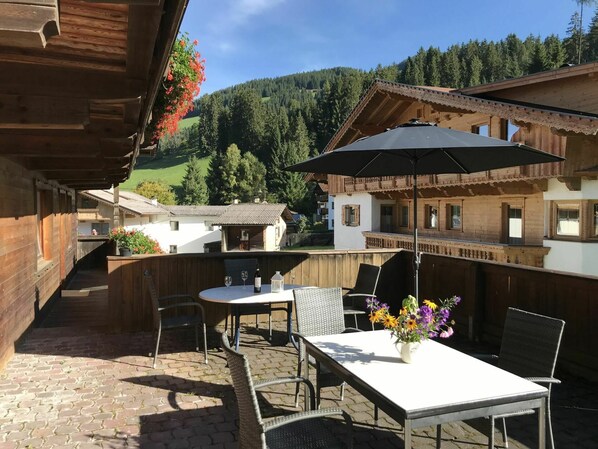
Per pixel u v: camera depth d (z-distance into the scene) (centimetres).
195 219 4025
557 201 1244
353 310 588
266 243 3819
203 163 8562
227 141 8538
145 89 302
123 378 471
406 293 780
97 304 925
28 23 159
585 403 418
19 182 589
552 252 1241
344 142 2062
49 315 812
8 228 529
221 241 3909
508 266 578
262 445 218
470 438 351
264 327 686
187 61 571
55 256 945
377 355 312
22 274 604
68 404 406
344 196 2400
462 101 1297
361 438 352
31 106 302
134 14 180
